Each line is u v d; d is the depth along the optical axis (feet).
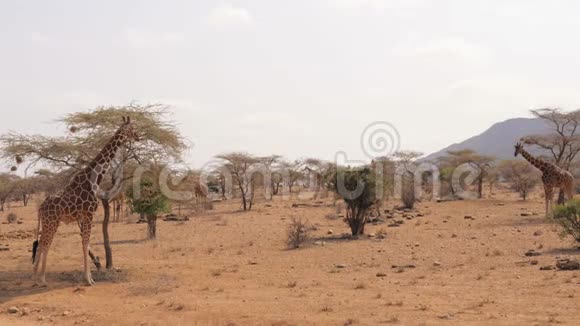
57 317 36.76
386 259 60.54
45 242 46.78
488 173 198.29
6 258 66.49
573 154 129.39
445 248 67.26
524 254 59.47
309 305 37.78
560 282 42.96
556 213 65.72
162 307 38.50
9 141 51.65
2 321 35.70
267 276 51.29
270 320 33.81
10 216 146.10
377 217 109.09
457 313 34.40
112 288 45.73
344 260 60.90
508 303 36.70
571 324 30.96
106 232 54.39
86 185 47.16
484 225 93.50
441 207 141.79
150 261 62.69
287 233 78.74
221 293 43.09
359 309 36.17
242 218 128.88
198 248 76.18
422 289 42.73
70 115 52.75
